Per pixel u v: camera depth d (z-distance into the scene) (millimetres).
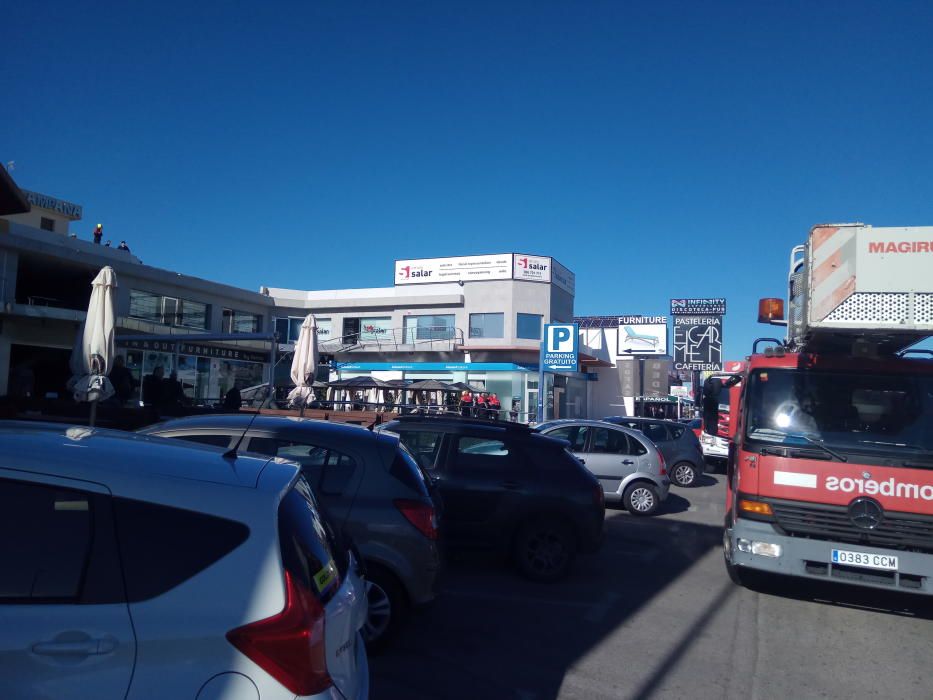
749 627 6547
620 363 48500
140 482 2541
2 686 2188
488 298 39250
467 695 4770
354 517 5203
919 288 6336
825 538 6719
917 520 6465
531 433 7992
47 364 22844
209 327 30141
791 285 7863
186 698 2246
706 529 11758
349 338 41062
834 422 6953
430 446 7828
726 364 17094
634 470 12805
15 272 20859
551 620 6469
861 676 5453
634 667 5434
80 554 2408
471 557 7676
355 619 2918
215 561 2434
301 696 2324
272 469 3021
